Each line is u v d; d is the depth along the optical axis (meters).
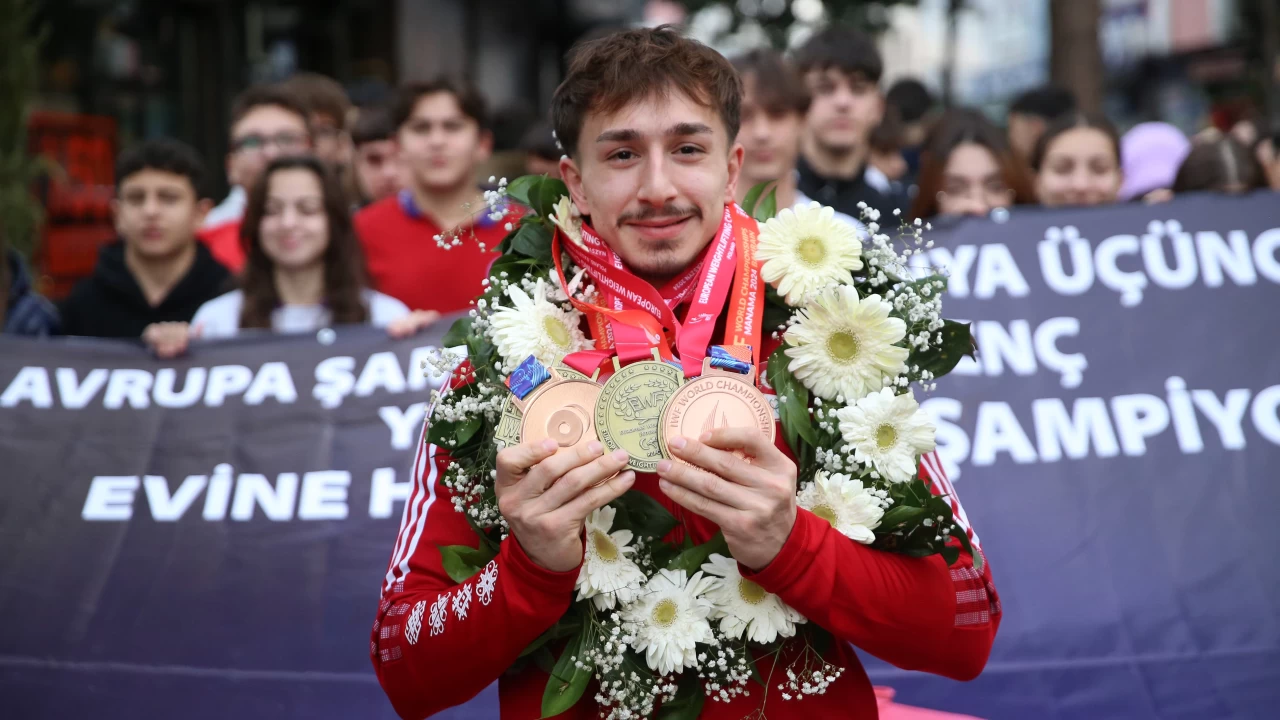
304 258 4.19
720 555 1.89
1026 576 3.51
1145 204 4.11
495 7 15.90
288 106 5.39
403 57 12.87
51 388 3.83
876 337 1.92
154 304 4.59
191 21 10.57
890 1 9.11
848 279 1.95
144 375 3.86
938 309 2.05
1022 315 3.95
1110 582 3.50
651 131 1.87
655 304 1.93
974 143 4.70
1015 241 4.06
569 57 2.01
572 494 1.73
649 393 1.82
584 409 1.83
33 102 6.26
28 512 3.63
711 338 2.02
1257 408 3.78
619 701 1.88
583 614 1.90
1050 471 3.70
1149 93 19.03
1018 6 18.47
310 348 3.88
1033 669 3.34
